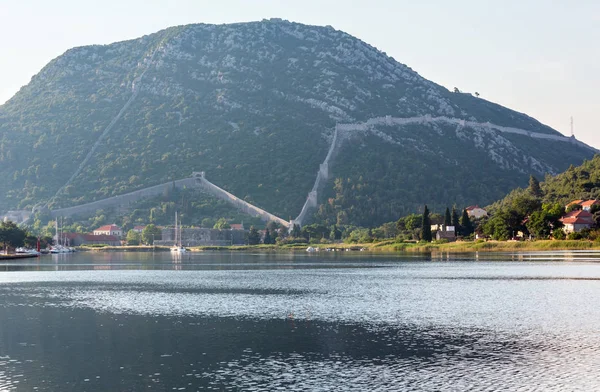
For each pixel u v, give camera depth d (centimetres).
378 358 6088
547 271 14612
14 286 12850
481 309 8881
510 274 14075
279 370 5684
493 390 5066
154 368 5791
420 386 5184
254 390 5116
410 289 11494
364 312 8719
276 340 6881
